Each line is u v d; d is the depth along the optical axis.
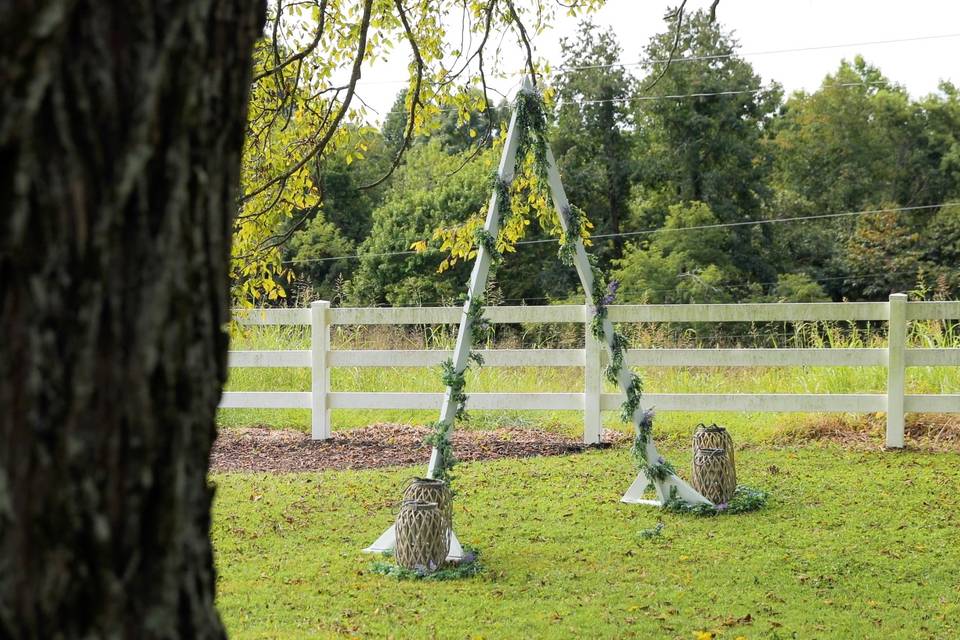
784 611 4.90
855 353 9.09
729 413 10.38
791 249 32.66
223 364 1.65
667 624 4.71
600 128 32.69
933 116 35.34
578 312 9.34
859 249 32.16
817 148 36.25
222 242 1.62
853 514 6.84
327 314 9.65
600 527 6.61
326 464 8.86
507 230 6.85
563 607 4.98
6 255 1.32
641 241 32.84
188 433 1.55
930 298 30.36
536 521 6.79
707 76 31.77
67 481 1.38
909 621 4.74
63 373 1.38
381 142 29.92
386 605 5.04
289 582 5.46
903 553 5.90
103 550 1.43
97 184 1.39
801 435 9.61
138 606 1.48
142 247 1.45
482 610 4.96
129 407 1.45
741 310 9.24
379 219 28.45
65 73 1.35
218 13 1.55
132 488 1.46
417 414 11.04
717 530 6.48
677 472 8.31
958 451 8.91
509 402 9.45
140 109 1.43
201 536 1.60
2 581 1.34
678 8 6.10
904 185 35.12
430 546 5.57
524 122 6.43
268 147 6.18
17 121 1.31
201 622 1.59
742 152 31.70
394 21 6.54
